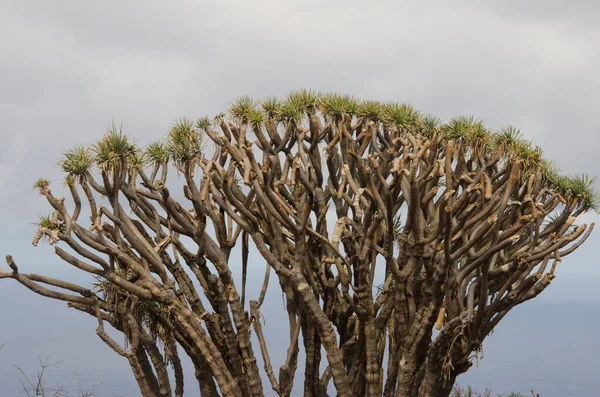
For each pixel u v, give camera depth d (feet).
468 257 42.01
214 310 46.75
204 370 47.21
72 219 41.14
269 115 47.42
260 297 48.34
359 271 43.65
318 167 46.93
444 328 41.55
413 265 42.75
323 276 47.78
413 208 41.11
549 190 44.91
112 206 43.11
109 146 42.73
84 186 41.27
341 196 44.47
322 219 46.70
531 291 43.80
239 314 45.68
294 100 46.88
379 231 47.93
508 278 43.65
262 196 42.52
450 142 39.63
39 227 40.29
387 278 46.88
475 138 43.57
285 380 46.68
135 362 45.06
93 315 45.27
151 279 43.42
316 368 48.83
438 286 41.96
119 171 42.63
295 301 48.06
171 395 46.83
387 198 41.16
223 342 46.75
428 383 43.29
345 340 49.08
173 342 46.91
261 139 43.24
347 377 45.68
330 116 46.34
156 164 46.65
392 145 44.83
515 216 44.29
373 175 45.78
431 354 42.78
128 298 44.62
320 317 44.11
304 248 44.60
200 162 44.98
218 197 45.37
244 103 44.34
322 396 49.01
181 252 46.42
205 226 45.01
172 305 43.73
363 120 47.01
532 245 42.55
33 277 42.32
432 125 47.21
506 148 43.75
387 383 47.21
